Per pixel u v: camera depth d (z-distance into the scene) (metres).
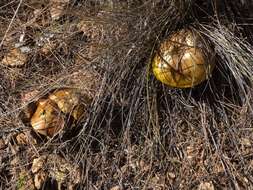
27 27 1.37
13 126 1.28
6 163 1.26
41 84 1.32
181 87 1.25
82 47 1.34
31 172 1.26
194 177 1.27
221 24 1.29
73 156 1.27
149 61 1.26
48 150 1.27
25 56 1.34
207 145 1.28
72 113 1.26
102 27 1.32
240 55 1.27
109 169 1.28
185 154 1.29
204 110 1.30
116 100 1.29
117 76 1.28
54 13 1.37
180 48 1.24
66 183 1.26
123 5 1.30
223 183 1.27
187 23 1.28
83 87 1.29
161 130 1.30
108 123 1.28
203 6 1.30
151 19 1.28
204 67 1.23
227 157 1.28
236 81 1.29
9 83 1.33
